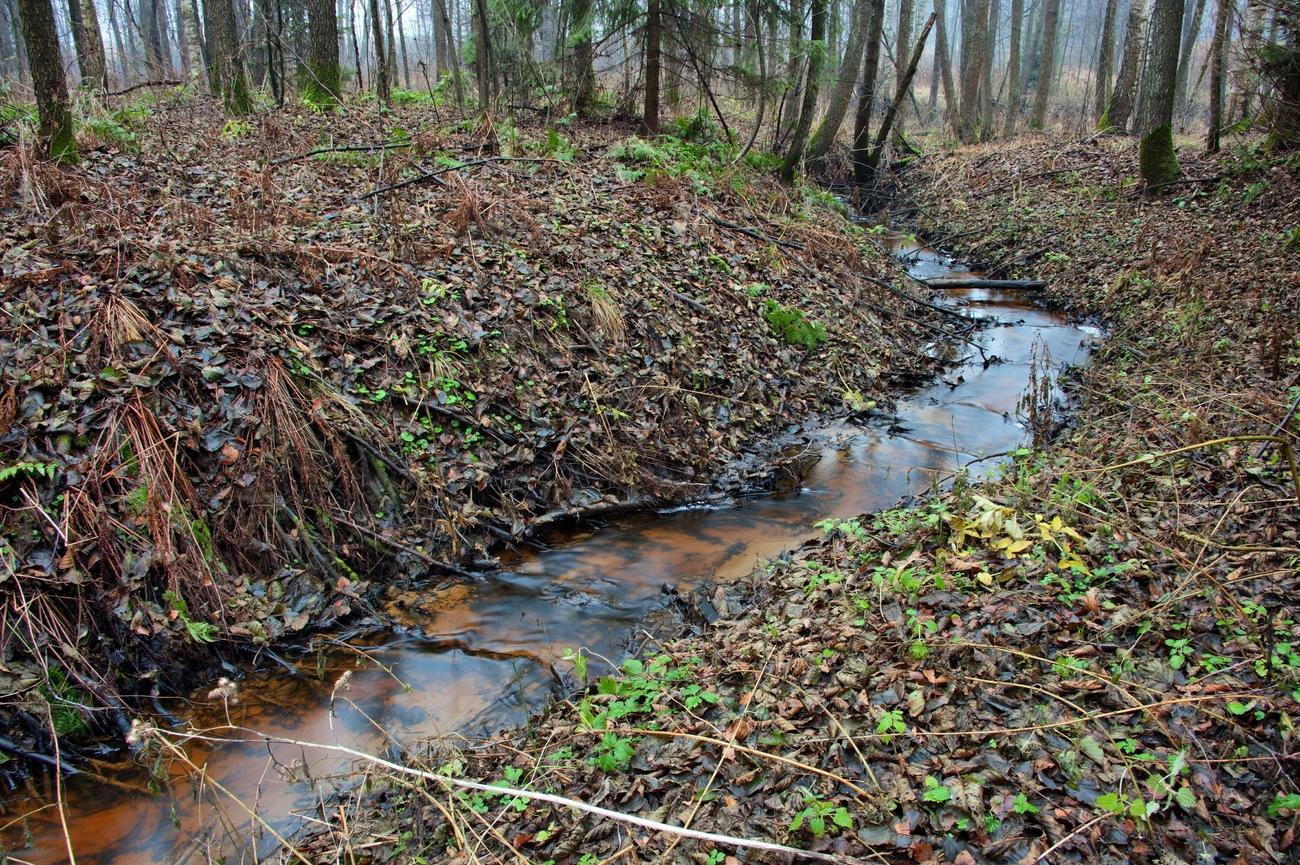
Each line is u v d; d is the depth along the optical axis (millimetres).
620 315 8148
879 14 20906
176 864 3504
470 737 4227
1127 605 4094
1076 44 68438
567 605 5449
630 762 3592
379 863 3377
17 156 7566
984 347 11133
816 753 3412
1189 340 8992
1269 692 3361
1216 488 5285
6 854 3557
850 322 10719
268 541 5289
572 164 11836
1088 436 7125
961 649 3877
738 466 7504
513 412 6766
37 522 4621
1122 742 3248
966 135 28000
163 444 5109
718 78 17156
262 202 8250
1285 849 2748
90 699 4301
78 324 5570
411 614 5336
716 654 4418
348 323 6637
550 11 17250
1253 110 18453
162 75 18828
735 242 11227
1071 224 15453
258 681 4688
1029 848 2857
